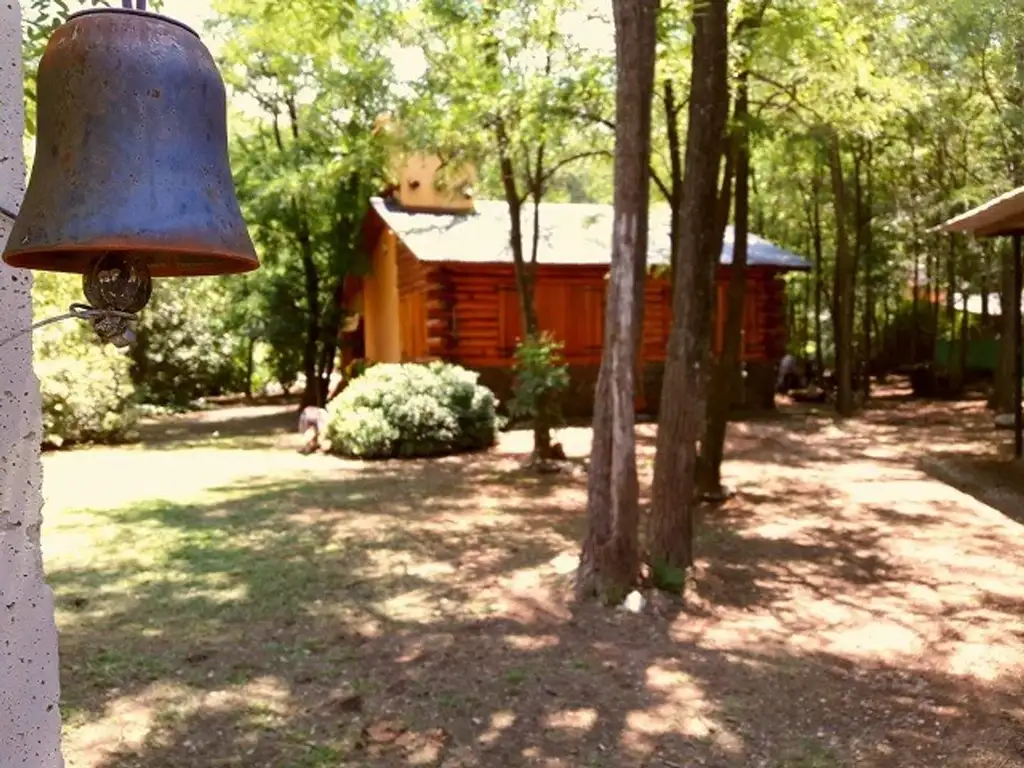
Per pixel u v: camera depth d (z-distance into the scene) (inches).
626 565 239.0
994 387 756.6
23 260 68.5
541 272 700.0
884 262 950.4
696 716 170.6
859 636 215.9
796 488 413.1
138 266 68.1
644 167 230.8
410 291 749.9
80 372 631.8
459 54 433.4
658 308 724.0
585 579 243.1
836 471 458.9
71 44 66.8
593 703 176.2
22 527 71.7
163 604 241.8
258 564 284.2
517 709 173.5
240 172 746.8
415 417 542.0
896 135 713.0
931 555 290.5
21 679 71.6
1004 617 227.6
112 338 66.6
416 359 735.1
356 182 744.3
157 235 63.6
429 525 343.9
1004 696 179.9
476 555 294.4
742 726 166.4
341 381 914.1
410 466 510.3
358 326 1041.5
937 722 168.6
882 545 304.5
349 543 313.4
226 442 662.5
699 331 257.4
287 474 483.2
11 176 72.2
